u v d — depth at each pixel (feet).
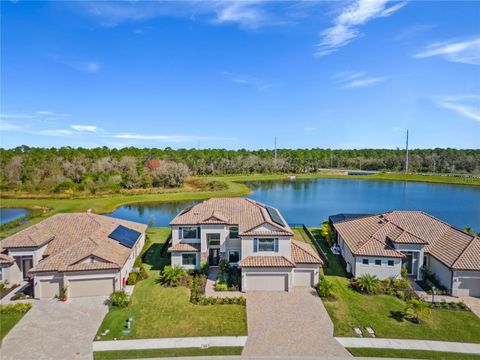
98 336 73.72
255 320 80.84
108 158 403.75
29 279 103.14
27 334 74.43
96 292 93.97
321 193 336.08
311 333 75.25
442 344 71.36
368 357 66.54
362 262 103.50
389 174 492.54
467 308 86.43
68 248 99.30
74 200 273.75
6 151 435.53
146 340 72.23
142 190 323.16
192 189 339.36
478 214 226.99
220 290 96.78
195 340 72.33
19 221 196.24
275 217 112.98
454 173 497.05
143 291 97.04
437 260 100.42
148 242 145.07
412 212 127.44
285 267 95.66
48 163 342.23
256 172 530.27
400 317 82.74
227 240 109.91
